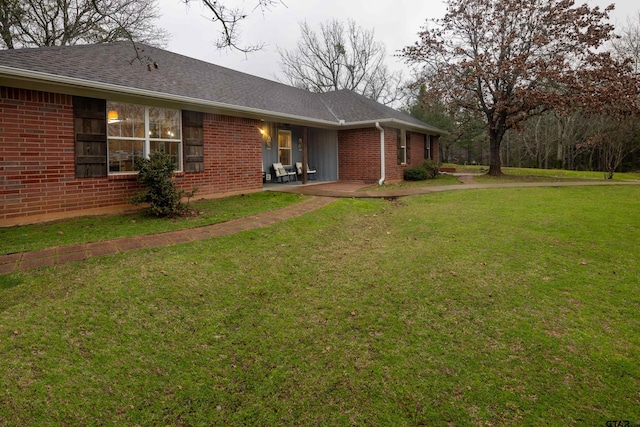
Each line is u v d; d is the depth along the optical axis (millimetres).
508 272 4352
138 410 2238
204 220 6641
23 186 6098
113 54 8586
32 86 6055
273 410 2287
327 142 14820
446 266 4559
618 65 15102
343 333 3119
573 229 6121
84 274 3920
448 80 17391
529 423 2164
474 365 2693
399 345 2947
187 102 8078
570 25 15297
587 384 2477
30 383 2338
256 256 4848
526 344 2932
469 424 2172
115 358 2656
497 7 15938
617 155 21562
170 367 2627
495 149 18125
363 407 2309
